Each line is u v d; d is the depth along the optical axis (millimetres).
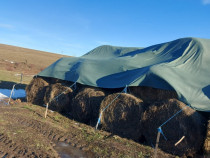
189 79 9141
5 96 14773
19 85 20078
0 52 48750
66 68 13492
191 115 6859
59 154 6113
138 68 10945
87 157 6102
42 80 13148
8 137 6746
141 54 13250
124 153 6426
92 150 6562
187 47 11453
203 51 10914
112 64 12000
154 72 8914
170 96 8344
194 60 10531
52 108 11508
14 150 5969
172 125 6969
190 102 7668
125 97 8133
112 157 6094
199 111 7723
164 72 8977
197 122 6855
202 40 12070
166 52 12531
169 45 13266
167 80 8453
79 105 9742
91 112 9539
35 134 7305
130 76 10336
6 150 5922
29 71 32375
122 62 11820
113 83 10500
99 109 8617
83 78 11656
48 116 10016
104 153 6332
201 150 6949
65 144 6871
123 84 9797
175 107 7078
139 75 9508
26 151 5961
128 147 6984
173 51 12133
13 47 68250
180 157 6680
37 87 13000
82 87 11789
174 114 7012
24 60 41750
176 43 12820
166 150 7020
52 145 6645
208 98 8195
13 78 23406
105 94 10000
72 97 11305
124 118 8008
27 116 9430
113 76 11078
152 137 7375
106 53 18406
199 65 10234
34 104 12695
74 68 13039
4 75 24547
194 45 11461
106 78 11141
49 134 7516
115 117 8203
